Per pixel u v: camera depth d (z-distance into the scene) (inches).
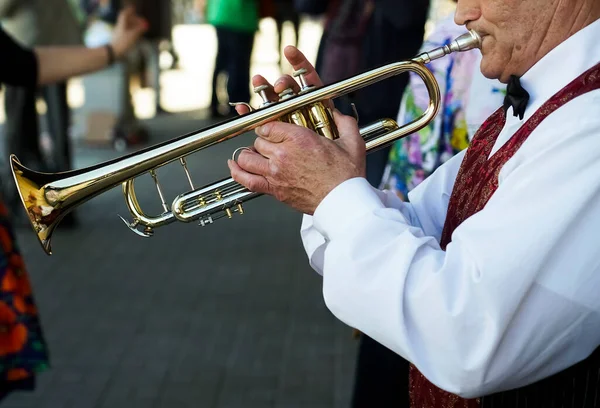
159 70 351.6
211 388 125.3
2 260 90.7
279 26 391.9
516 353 45.8
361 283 48.2
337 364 132.4
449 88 82.4
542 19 48.8
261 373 129.8
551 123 46.6
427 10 123.6
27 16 175.3
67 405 120.7
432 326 46.2
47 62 103.4
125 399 122.4
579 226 44.3
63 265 178.2
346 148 53.4
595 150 44.1
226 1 327.0
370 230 48.8
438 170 64.3
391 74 56.9
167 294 161.6
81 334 144.2
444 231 57.4
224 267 176.2
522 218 44.9
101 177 60.9
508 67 51.0
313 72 60.5
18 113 192.4
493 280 44.8
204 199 59.3
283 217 212.8
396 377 83.6
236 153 57.8
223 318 150.0
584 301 44.8
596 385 49.4
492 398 52.3
